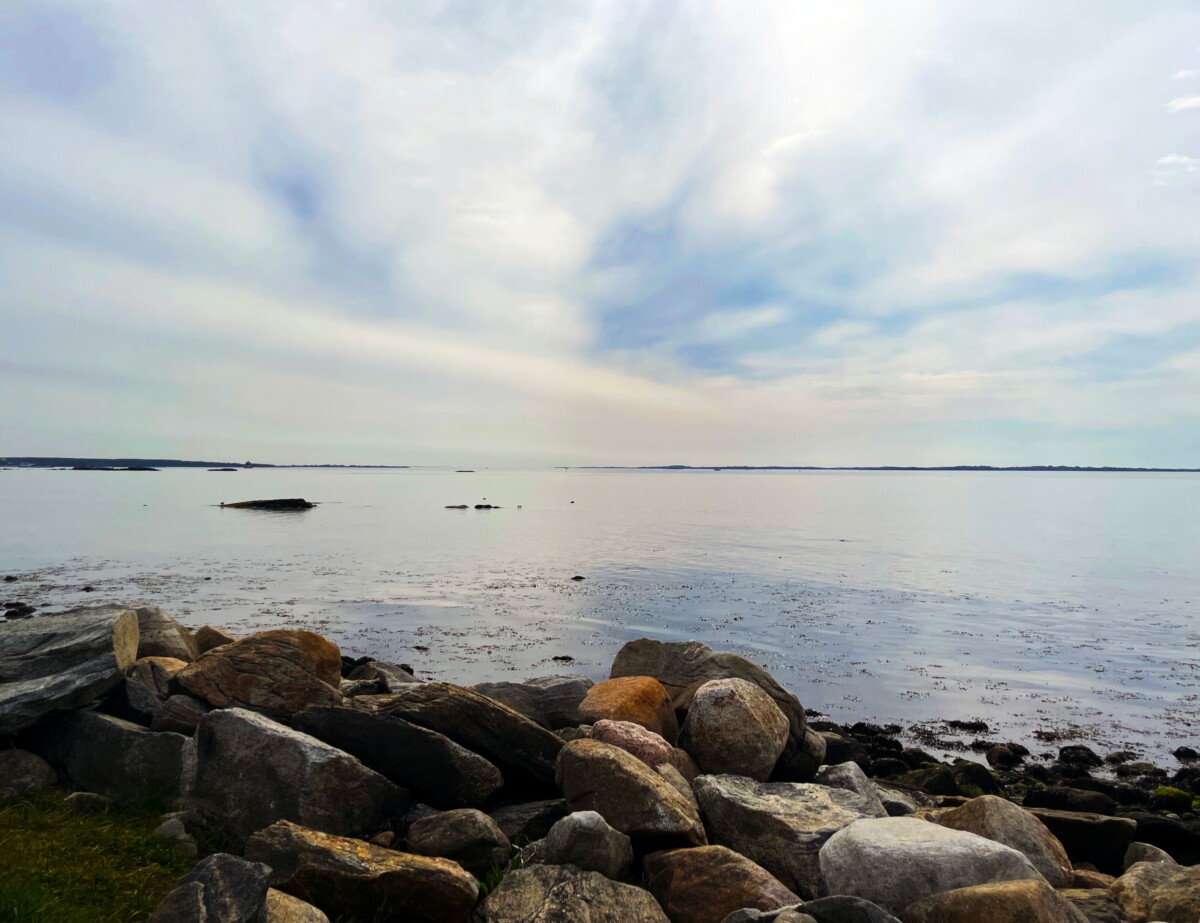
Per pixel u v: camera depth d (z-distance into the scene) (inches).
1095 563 2127.2
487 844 298.2
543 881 268.1
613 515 4168.3
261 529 2942.9
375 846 271.0
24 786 338.6
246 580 1590.8
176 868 279.7
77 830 299.7
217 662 410.6
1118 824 456.1
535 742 374.6
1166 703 875.4
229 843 304.8
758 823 332.5
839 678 954.7
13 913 225.0
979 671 991.6
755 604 1419.8
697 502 5753.0
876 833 298.2
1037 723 810.2
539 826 335.6
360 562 1951.3
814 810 346.3
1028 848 351.9
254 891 208.4
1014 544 2659.9
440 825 303.6
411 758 343.6
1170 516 4333.2
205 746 327.6
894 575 1847.9
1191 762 718.5
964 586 1681.8
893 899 275.3
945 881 272.8
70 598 1341.0
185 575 1649.9
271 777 311.1
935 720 815.7
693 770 410.9
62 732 367.2
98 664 395.5
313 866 249.4
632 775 323.3
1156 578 1834.4
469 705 376.8
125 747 351.3
